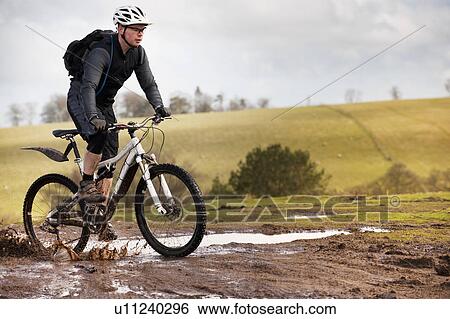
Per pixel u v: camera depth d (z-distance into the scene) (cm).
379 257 1054
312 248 1142
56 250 1088
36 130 6956
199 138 7531
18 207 3788
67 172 5712
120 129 1028
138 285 879
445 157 6812
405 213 1678
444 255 1015
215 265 988
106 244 1183
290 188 5803
